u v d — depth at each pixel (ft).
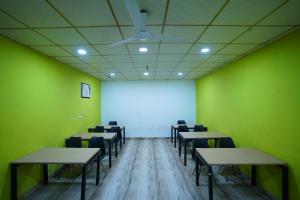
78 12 6.96
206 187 12.17
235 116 15.21
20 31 8.73
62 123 15.48
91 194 11.25
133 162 17.12
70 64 16.33
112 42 10.44
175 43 10.69
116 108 28.02
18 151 10.31
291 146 9.22
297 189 8.87
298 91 8.76
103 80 27.96
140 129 28.14
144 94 28.04
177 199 10.69
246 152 11.43
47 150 12.00
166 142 25.52
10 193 9.68
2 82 9.21
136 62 15.75
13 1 6.14
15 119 10.07
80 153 11.37
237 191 11.64
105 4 6.41
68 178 13.55
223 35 9.42
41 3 6.28
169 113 28.12
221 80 18.26
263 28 8.54
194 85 28.09
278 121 10.12
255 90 12.32
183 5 6.49
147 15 7.20
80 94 19.74
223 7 6.63
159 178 13.57
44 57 12.90
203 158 10.45
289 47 9.24
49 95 13.48
